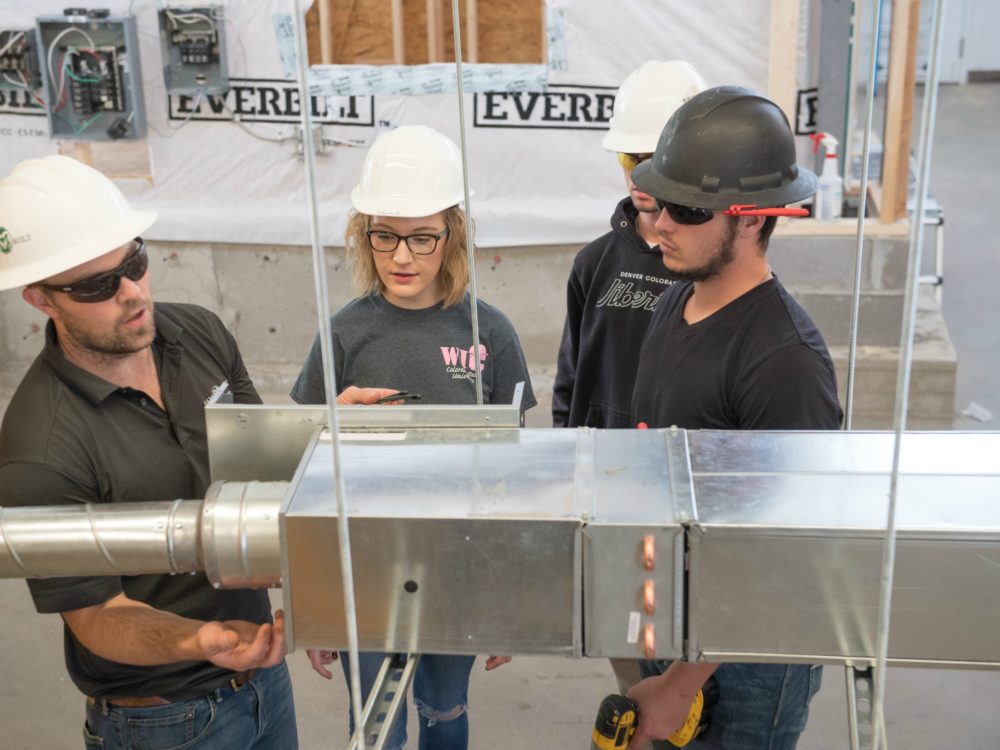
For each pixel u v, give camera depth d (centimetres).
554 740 272
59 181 153
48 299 152
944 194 664
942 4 88
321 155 425
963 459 125
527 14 407
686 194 156
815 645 118
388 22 410
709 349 166
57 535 127
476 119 415
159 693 169
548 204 424
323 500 119
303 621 122
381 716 120
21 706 287
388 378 207
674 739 169
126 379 166
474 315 146
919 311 438
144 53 416
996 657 117
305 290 446
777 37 386
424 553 117
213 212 433
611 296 230
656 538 114
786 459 126
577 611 118
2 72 420
